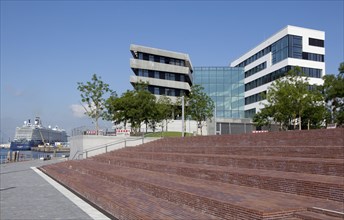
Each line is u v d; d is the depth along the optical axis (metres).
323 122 46.34
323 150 11.35
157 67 68.44
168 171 14.90
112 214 9.87
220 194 8.86
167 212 8.55
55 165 27.94
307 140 13.84
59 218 9.41
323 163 9.54
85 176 18.22
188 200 9.09
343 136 12.35
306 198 8.11
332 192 7.73
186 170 13.45
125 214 8.91
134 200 10.28
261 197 8.36
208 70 74.25
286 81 43.12
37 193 14.20
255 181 9.96
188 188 10.08
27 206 11.21
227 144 18.59
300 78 44.84
